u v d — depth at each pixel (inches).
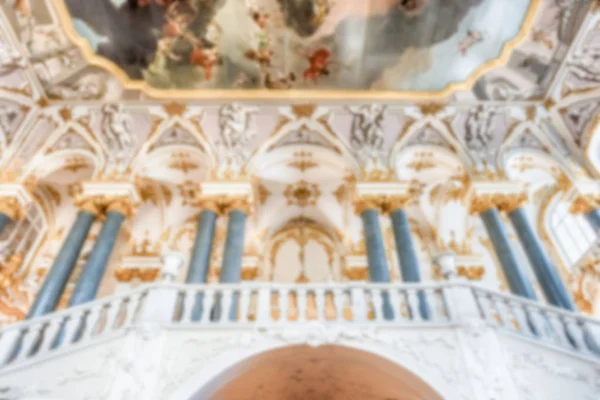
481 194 455.2
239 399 275.4
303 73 487.2
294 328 253.4
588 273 478.0
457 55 473.1
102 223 434.6
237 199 444.1
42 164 468.1
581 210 459.8
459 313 261.7
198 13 423.2
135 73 478.9
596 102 454.6
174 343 247.4
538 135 493.4
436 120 498.6
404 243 407.2
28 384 227.8
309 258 594.6
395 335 253.0
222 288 277.1
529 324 270.8
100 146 478.3
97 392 224.8
